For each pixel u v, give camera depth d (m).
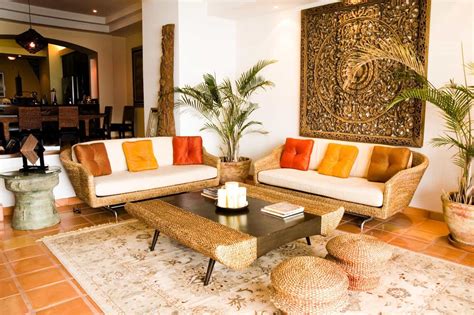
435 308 2.33
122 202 4.09
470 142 3.41
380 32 4.41
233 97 5.73
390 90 4.38
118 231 3.74
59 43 9.09
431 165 4.13
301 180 4.28
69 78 11.52
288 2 5.07
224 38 6.16
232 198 3.08
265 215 2.98
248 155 6.37
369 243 2.53
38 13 7.85
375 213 3.62
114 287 2.60
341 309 2.12
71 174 4.16
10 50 11.59
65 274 2.82
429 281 2.68
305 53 5.22
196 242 2.46
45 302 2.42
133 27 8.50
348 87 4.78
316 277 2.02
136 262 3.01
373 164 4.18
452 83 3.57
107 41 9.64
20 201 3.81
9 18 7.67
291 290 1.95
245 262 2.43
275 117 5.85
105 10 8.12
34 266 2.95
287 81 5.60
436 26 4.00
